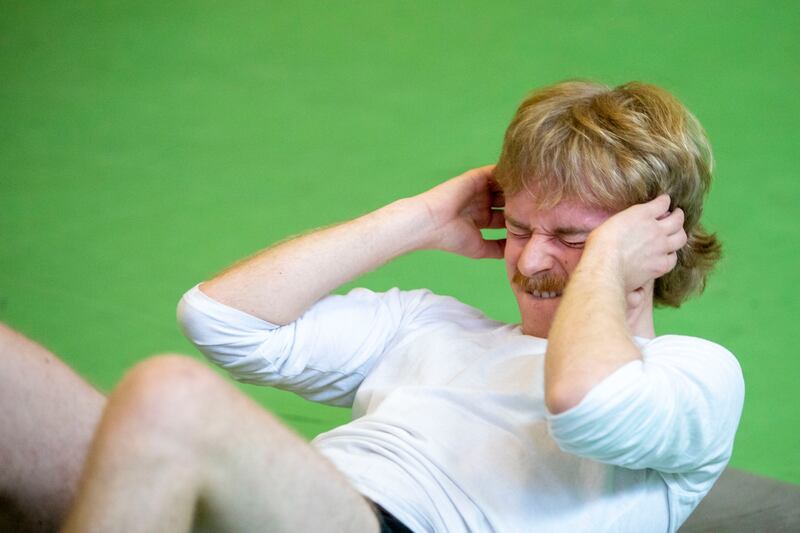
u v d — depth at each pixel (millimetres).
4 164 14195
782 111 13828
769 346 10258
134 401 4324
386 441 5809
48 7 18438
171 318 11047
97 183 13688
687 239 6457
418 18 17047
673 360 5484
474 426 5840
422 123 14359
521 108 6379
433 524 5500
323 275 6457
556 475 5664
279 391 10039
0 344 5320
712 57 15039
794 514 7863
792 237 11719
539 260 6141
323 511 4801
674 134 6164
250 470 4543
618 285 5500
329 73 15797
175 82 15961
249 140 14375
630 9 16500
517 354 6137
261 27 17297
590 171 5984
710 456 5637
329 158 13789
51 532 5473
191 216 12852
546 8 16828
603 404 4926
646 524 5785
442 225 6914
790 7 16219
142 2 18422
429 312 6684
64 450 5418
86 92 15875
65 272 11898
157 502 4320
